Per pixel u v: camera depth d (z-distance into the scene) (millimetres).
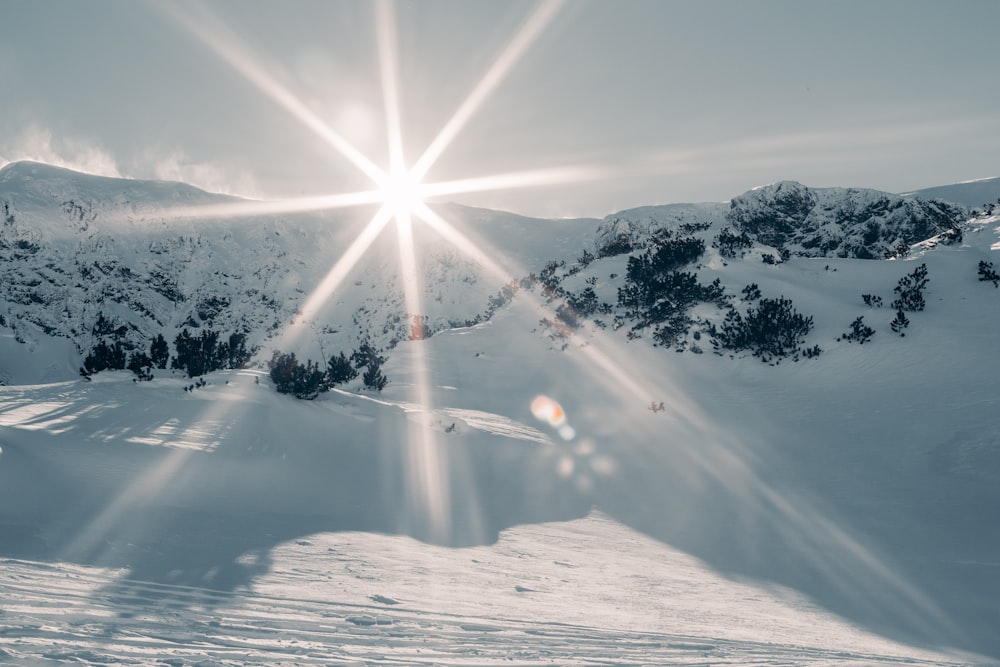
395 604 6082
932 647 6730
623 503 14234
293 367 18594
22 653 3279
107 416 14312
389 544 9156
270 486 11992
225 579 6289
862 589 9125
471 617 5898
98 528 7723
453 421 19422
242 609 5223
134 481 10406
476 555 9273
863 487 15531
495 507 13094
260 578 6512
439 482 14555
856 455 17938
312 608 5531
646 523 12789
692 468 17125
